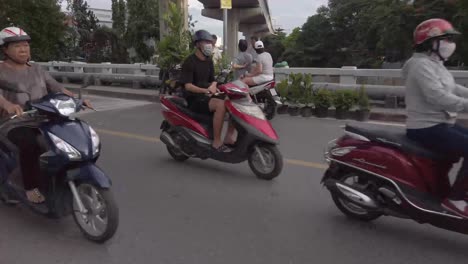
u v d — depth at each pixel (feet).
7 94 13.74
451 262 11.56
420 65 11.73
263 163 18.12
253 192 16.87
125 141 25.55
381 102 35.86
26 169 12.95
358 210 14.14
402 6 93.81
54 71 63.41
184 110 20.18
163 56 37.45
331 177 13.96
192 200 16.07
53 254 11.98
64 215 12.88
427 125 11.89
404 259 11.71
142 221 14.16
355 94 32.19
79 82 59.93
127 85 54.44
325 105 33.09
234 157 18.67
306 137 26.23
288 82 37.73
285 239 12.85
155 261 11.58
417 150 12.16
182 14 40.11
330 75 38.96
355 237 12.99
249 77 31.94
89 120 32.50
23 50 13.58
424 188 12.30
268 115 32.50
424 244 12.56
